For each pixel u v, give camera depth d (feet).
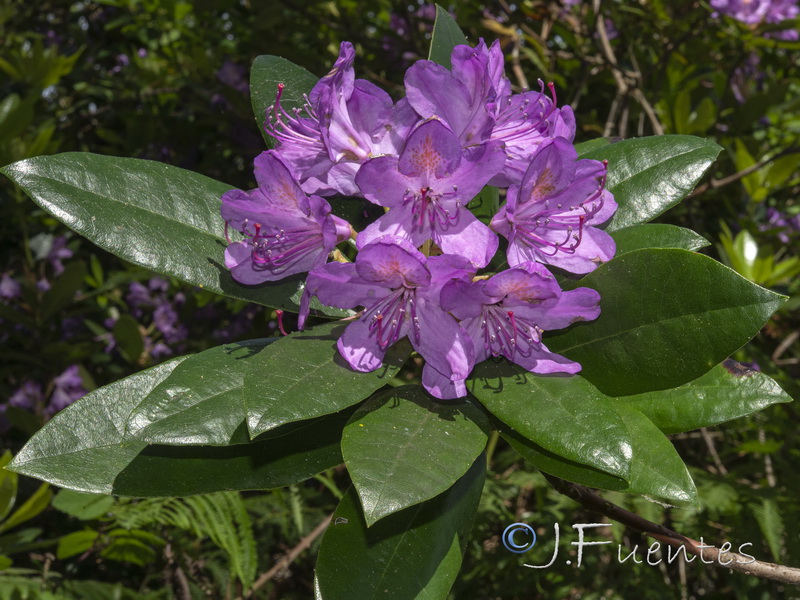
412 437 0.75
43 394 3.00
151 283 3.13
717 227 2.74
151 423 0.75
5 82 3.04
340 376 0.78
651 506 1.99
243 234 0.92
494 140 0.82
